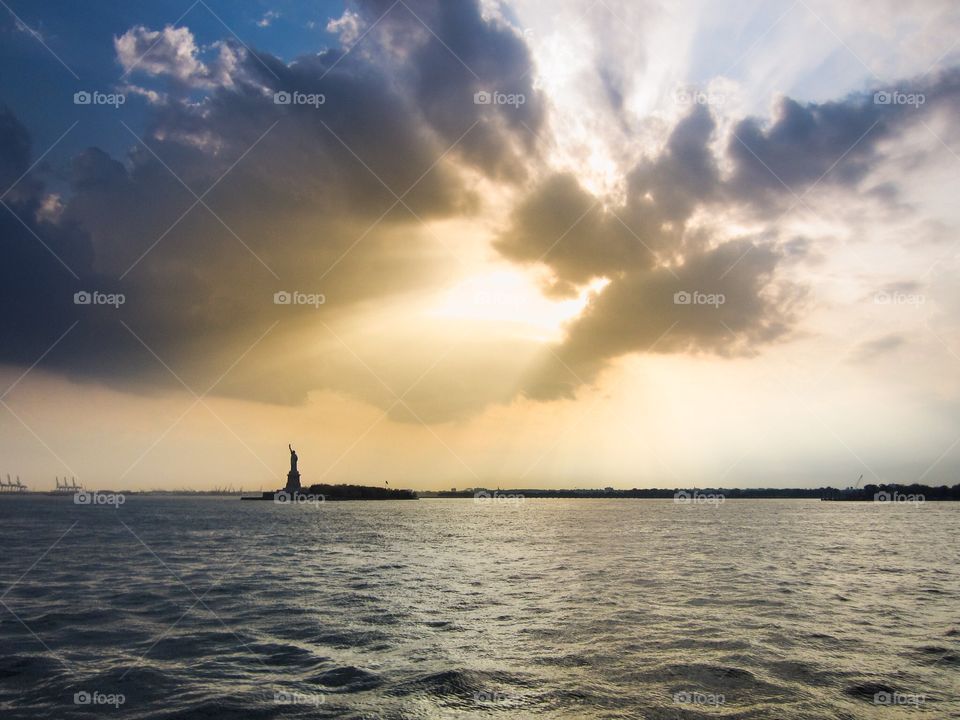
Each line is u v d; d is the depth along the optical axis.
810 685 14.80
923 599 26.47
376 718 12.70
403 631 20.50
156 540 62.19
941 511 161.25
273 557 45.69
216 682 15.15
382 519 117.94
